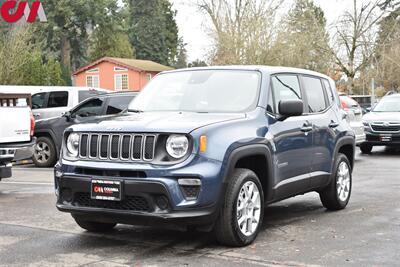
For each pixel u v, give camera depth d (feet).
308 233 22.85
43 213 27.27
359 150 61.82
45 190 35.04
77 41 182.09
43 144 49.44
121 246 20.94
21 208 28.63
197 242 21.35
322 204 28.12
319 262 18.70
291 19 123.03
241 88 22.94
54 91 52.34
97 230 23.17
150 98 24.27
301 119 24.58
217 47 120.37
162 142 19.17
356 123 53.06
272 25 119.55
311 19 125.29
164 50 225.97
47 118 51.16
